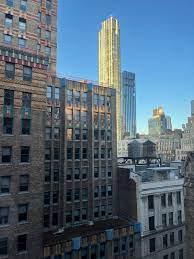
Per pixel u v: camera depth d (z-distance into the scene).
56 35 62.84
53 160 57.94
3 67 42.03
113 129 68.12
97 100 66.06
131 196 62.78
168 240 63.81
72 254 50.03
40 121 45.19
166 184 65.12
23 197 42.56
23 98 43.81
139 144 98.19
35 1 51.47
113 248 55.44
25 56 44.09
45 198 56.31
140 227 59.72
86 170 62.66
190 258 34.00
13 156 42.03
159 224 62.81
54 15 63.03
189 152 35.09
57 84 60.19
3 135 41.31
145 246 59.91
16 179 42.09
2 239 40.62
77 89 63.00
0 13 47.50
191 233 34.16
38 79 45.38
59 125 59.62
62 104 60.28
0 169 40.72
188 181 34.91
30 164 43.59
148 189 62.12
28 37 49.94
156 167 74.00
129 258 57.44
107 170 65.62
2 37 47.44
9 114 42.09
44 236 52.38
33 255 43.09
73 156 60.81
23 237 42.59
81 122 62.94
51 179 57.19
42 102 45.69
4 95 42.00
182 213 67.38
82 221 60.56
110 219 64.25
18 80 43.25
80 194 60.94
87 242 51.94
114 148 67.38
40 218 44.16
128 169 64.44
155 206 62.84
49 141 57.66
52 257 47.38
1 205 40.56
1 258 40.28
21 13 49.59
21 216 42.62
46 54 60.75
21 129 43.25
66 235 52.94
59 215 57.69
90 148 63.25
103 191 64.44
